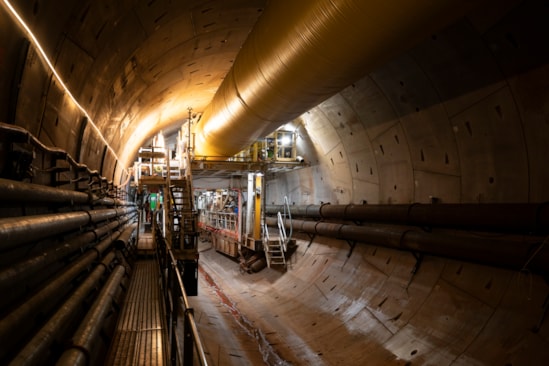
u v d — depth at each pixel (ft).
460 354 20.48
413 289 27.12
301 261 46.32
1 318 8.11
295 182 54.80
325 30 13.80
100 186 22.54
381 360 23.63
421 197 28.71
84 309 15.06
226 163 44.83
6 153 9.80
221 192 75.77
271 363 25.90
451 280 24.52
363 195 37.24
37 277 11.54
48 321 10.14
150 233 74.43
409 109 27.32
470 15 19.20
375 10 12.12
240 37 28.48
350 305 31.48
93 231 19.22
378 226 33.58
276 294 41.70
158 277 28.71
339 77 16.56
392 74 26.50
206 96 45.27
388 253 31.86
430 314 24.34
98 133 23.40
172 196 36.96
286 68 17.20
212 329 30.60
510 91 19.92
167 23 20.52
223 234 67.56
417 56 23.70
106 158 28.22
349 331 28.27
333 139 39.40
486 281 22.11
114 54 18.54
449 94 23.59
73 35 13.98
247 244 53.16
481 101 21.74
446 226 25.20
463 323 21.88
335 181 42.80
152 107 36.11
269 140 50.72
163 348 14.90
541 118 18.83
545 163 19.13
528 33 17.75
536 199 19.69
